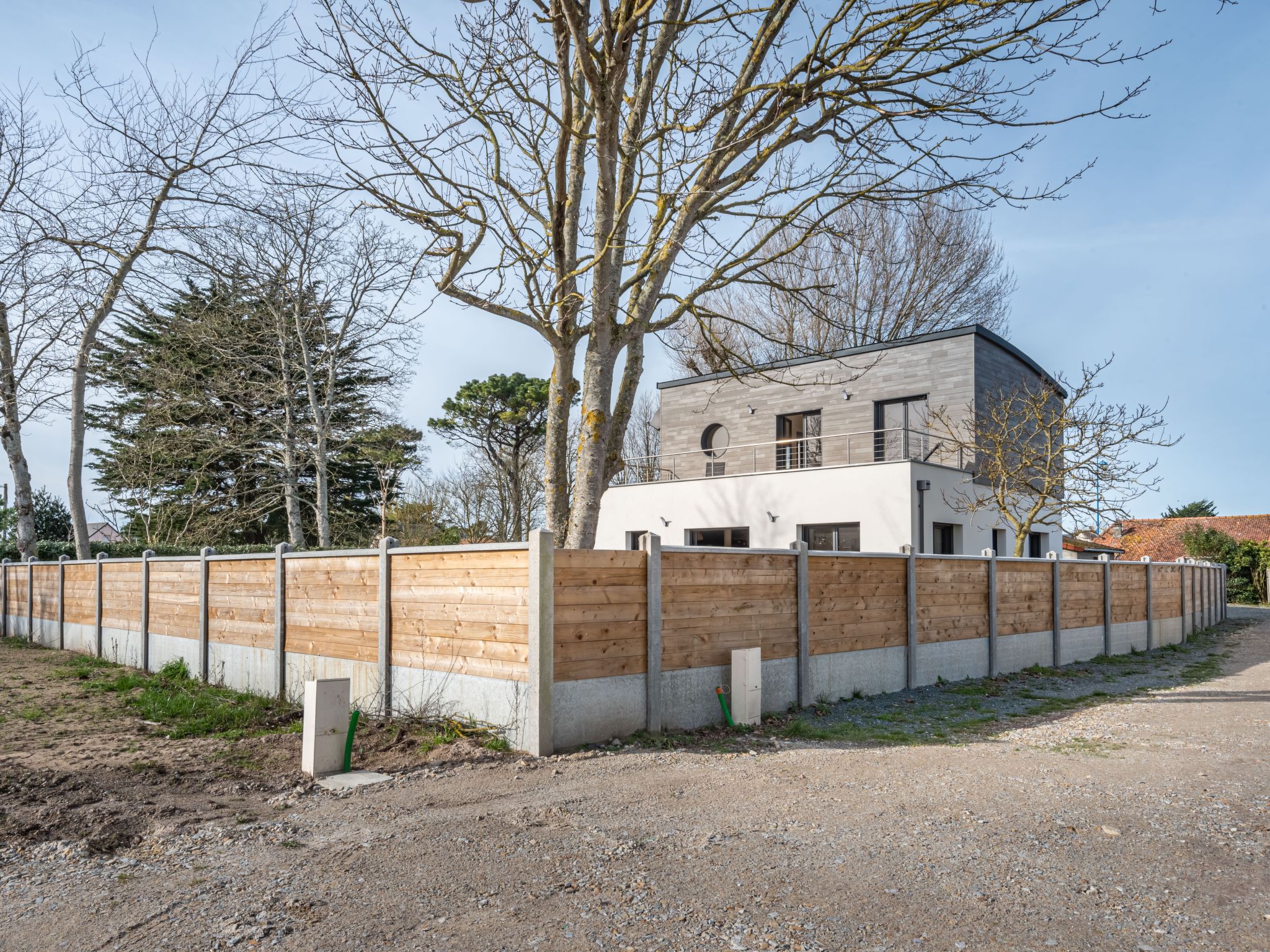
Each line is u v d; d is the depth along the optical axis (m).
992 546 19.52
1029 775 5.91
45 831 4.65
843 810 4.98
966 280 28.89
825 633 9.05
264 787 5.65
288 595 9.13
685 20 7.96
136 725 7.87
